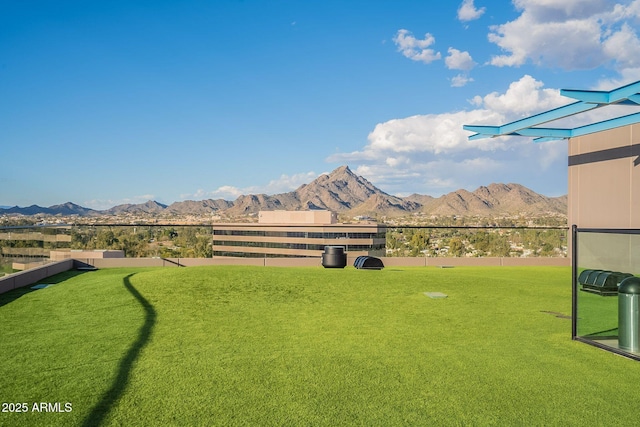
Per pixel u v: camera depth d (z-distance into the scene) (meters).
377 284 8.70
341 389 3.62
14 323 5.72
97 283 8.38
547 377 3.96
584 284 8.01
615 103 10.00
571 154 15.03
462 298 7.66
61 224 11.69
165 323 5.73
